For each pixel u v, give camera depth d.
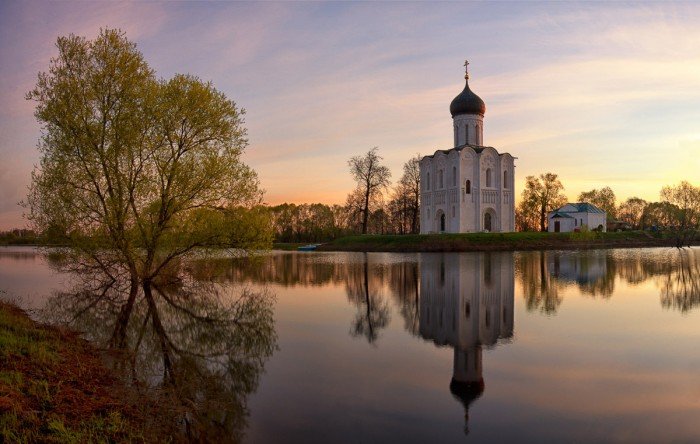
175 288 29.17
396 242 76.38
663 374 12.36
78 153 24.59
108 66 25.08
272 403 10.69
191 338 16.75
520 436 8.98
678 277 33.78
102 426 9.27
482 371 12.66
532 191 113.38
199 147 26.86
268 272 39.41
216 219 26.52
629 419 9.66
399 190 102.19
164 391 11.41
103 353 14.77
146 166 25.83
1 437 8.33
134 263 26.98
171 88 25.98
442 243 72.50
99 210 25.33
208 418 9.92
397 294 26.25
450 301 23.72
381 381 12.02
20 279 35.38
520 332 17.05
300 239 119.38
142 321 19.66
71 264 30.20
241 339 16.52
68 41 24.80
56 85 24.44
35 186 24.56
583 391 11.16
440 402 10.59
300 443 8.82
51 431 8.81
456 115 93.25
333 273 38.00
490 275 35.03
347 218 130.00
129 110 25.11
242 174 26.86
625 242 85.12
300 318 19.97
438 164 92.19
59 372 12.09
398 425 9.48
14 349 13.02
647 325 18.08
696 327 17.73
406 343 15.70
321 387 11.63
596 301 23.55
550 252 64.44
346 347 15.30
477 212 87.12
